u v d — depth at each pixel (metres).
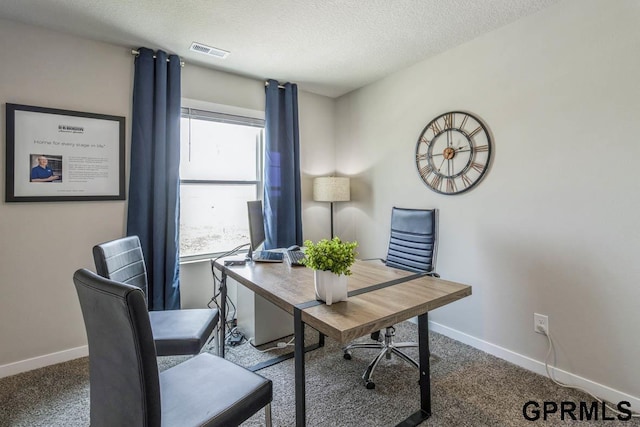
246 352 2.40
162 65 2.53
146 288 2.03
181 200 2.86
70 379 2.04
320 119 3.64
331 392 1.89
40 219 2.19
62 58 2.24
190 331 1.74
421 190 2.80
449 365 2.18
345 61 2.77
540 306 2.06
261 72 2.99
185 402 1.12
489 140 2.30
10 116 2.07
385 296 1.51
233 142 3.13
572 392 1.86
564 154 1.93
